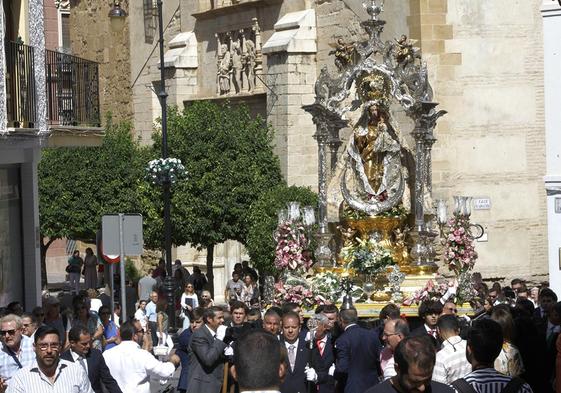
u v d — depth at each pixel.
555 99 33.19
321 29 47.38
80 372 14.70
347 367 19.11
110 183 53.81
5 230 28.27
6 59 26.50
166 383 24.03
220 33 53.16
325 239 31.61
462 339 16.30
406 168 31.80
